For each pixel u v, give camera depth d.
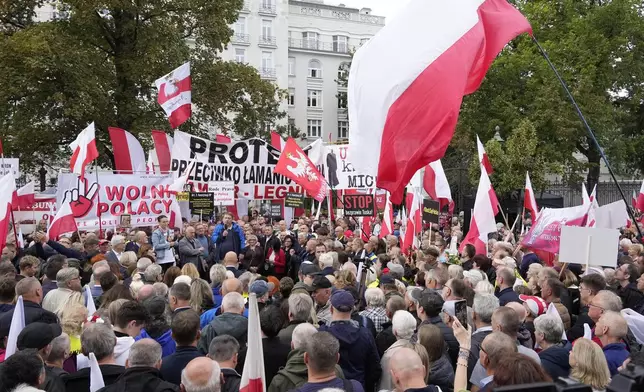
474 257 9.16
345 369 4.88
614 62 31.31
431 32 6.54
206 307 6.57
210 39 27.38
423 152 6.29
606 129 30.56
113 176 14.41
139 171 17.81
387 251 11.34
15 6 25.14
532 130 26.31
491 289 5.94
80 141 13.57
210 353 4.34
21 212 15.36
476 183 28.19
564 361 4.63
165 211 15.02
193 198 14.84
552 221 9.93
